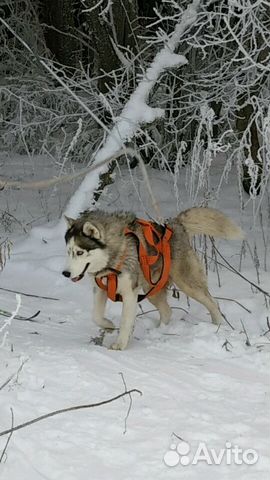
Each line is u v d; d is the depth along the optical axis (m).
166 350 6.89
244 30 9.60
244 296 8.70
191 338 7.18
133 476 4.45
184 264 7.57
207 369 6.34
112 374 6.03
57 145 13.19
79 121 10.35
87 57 16.17
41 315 7.98
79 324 7.78
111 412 5.28
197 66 13.05
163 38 10.67
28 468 4.42
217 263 9.29
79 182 13.30
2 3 16.53
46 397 5.44
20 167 14.34
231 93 11.30
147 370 6.23
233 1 9.15
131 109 10.60
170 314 7.71
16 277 9.42
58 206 12.55
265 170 10.14
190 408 5.46
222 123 13.20
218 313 7.71
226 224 7.66
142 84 10.82
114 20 12.27
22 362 5.92
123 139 10.47
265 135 9.42
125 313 6.97
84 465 4.54
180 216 7.70
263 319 7.93
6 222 11.58
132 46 12.55
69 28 15.36
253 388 5.94
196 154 9.80
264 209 11.80
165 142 13.23
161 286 7.33
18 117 14.24
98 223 6.90
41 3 16.78
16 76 15.30
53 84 14.05
